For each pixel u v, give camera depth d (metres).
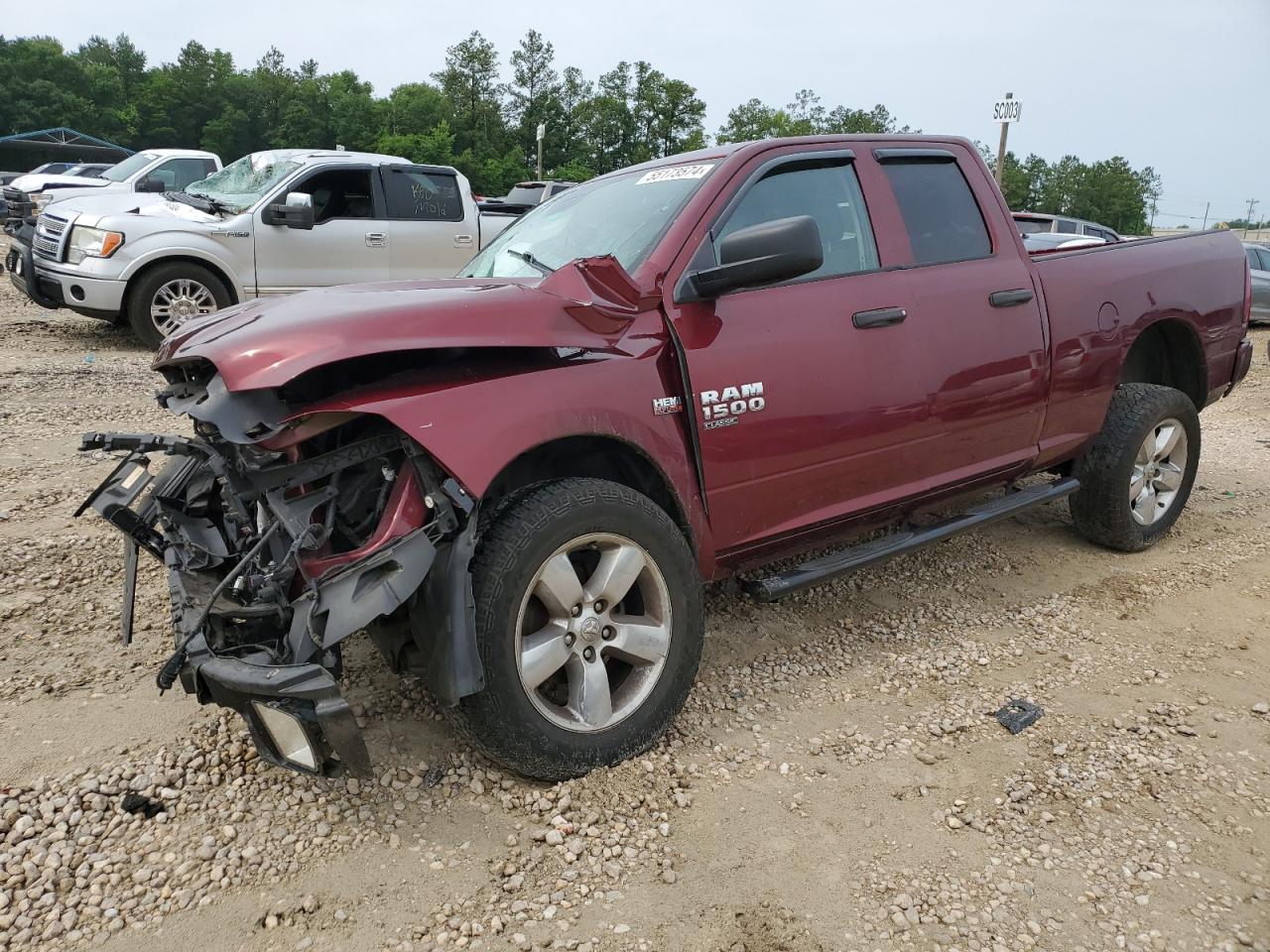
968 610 4.12
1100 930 2.27
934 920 2.28
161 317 9.13
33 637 3.50
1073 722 3.20
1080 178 99.62
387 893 2.30
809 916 2.28
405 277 10.27
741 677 3.45
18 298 12.70
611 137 88.06
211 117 102.00
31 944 2.10
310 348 2.37
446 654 2.43
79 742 2.85
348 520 2.64
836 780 2.84
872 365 3.39
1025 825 2.65
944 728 3.14
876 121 91.62
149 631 3.60
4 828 2.46
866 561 3.56
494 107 91.00
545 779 2.72
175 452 2.58
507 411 2.55
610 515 2.71
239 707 2.31
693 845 2.52
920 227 3.75
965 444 3.79
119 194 10.07
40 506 4.77
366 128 94.12
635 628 2.82
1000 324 3.82
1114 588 4.37
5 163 57.38
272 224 9.41
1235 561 4.76
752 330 3.11
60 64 97.44
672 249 3.04
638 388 2.85
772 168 3.37
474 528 2.50
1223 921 2.31
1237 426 8.57
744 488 3.12
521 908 2.27
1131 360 5.07
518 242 3.82
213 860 2.39
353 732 2.21
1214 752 3.04
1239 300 5.02
